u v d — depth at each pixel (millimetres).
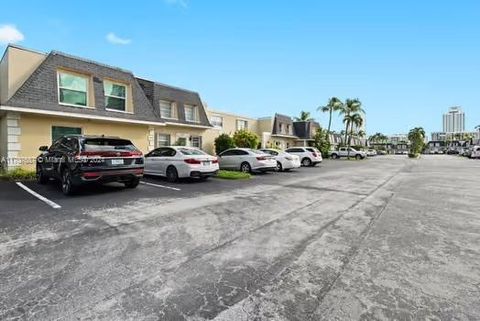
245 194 10273
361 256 4629
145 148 19078
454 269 4164
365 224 6480
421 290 3572
